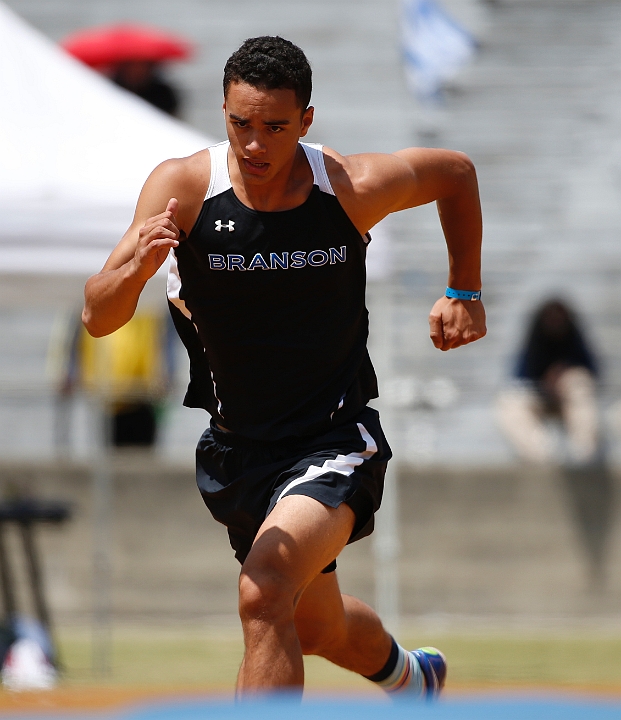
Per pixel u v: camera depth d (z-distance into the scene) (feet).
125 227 65.87
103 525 76.84
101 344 82.28
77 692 53.47
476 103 123.95
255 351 34.30
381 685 42.45
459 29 116.57
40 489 80.79
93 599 79.71
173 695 51.08
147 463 81.56
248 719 11.76
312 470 34.04
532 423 83.41
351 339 35.17
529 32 126.52
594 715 12.15
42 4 131.54
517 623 82.07
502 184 120.37
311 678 63.52
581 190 119.96
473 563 82.79
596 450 82.99
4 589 78.89
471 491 83.15
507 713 12.04
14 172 65.98
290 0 130.21
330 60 127.24
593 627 81.46
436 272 111.55
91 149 67.41
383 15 129.70
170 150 68.90
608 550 82.38
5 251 65.46
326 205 33.19
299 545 31.81
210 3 130.93
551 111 123.54
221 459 36.42
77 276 65.67
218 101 125.08
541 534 82.74
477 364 108.88
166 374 92.17
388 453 36.52
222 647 73.36
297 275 33.32
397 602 82.53
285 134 31.37
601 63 125.49
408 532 83.05
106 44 119.65
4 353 108.88
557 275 115.65
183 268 33.91
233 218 32.83
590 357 93.35
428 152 36.22
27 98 68.54
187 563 81.20
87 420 82.53
